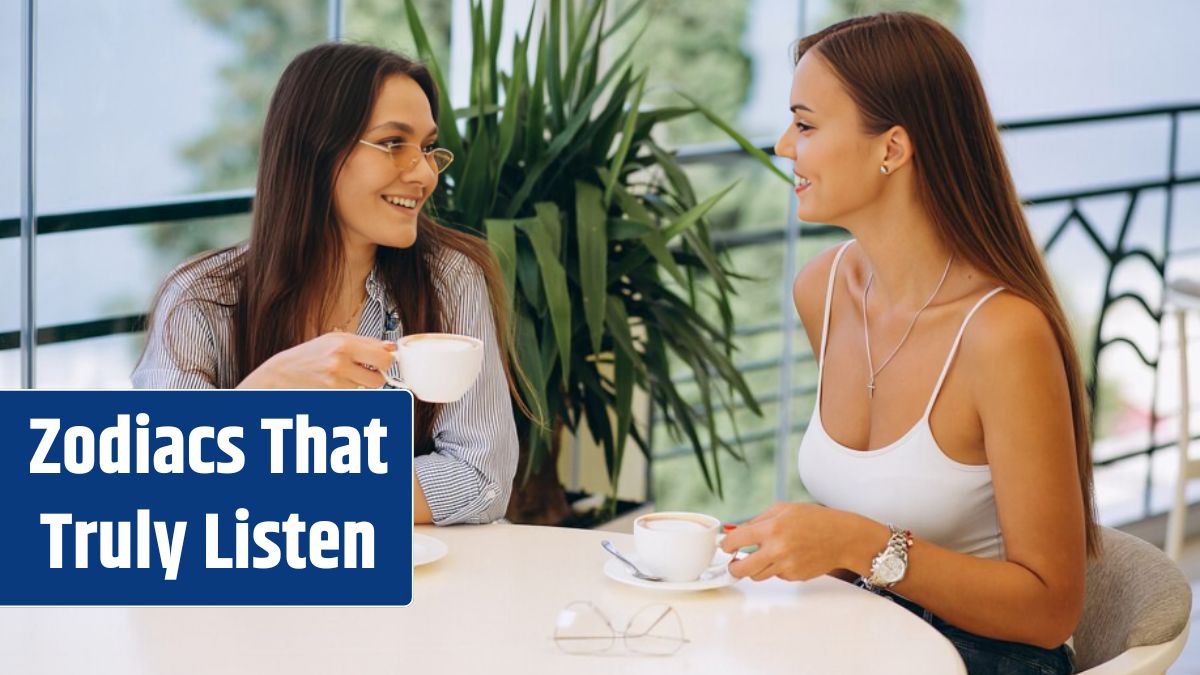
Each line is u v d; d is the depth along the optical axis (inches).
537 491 122.2
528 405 108.9
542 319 112.4
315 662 52.8
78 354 113.2
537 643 55.1
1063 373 67.9
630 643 55.2
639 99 110.9
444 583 62.1
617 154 111.1
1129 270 173.3
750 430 157.2
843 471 72.8
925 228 70.6
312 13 123.7
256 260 77.5
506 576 63.2
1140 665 59.3
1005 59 159.9
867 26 70.2
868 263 77.2
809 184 71.3
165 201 116.4
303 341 78.1
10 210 107.7
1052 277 72.1
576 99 121.1
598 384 118.6
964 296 70.1
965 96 69.1
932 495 69.7
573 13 121.5
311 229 76.3
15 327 109.2
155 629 56.1
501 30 121.1
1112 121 169.0
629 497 148.3
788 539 61.9
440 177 113.7
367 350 63.7
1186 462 141.3
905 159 69.3
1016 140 161.3
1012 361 66.6
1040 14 161.6
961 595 63.9
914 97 68.4
